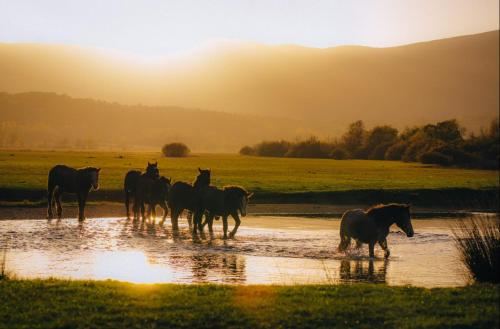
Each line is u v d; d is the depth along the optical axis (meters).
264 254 22.22
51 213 33.66
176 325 11.61
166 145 122.00
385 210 21.67
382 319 11.98
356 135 135.62
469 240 17.88
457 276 18.50
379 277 18.27
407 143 118.62
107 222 31.92
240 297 13.45
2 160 82.12
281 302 13.01
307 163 97.88
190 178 56.19
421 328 11.39
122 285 14.67
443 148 100.38
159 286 14.63
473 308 12.49
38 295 13.44
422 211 42.62
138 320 11.80
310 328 11.55
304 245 24.48
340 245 22.78
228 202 26.48
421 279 18.02
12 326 11.40
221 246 24.02
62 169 33.16
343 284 15.69
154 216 31.92
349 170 77.81
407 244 25.30
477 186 52.88
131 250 22.75
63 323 11.57
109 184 47.00
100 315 12.03
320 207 41.88
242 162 98.19
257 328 11.52
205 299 13.20
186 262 20.41
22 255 21.27
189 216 29.67
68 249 22.73
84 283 14.78
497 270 16.69
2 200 38.94
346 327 11.54
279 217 36.50
